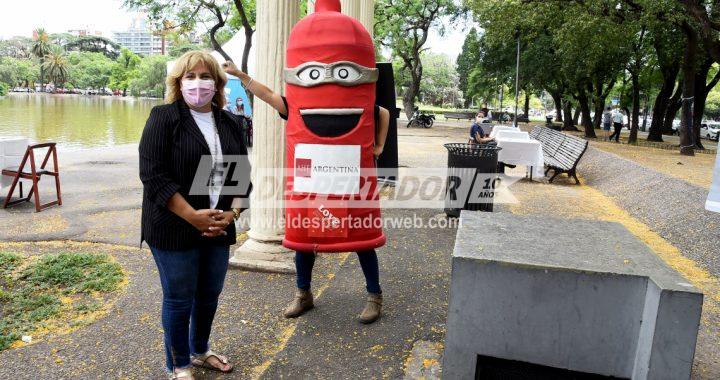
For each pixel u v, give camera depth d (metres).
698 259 5.97
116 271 5.16
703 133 38.47
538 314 2.65
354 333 3.94
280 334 3.93
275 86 5.18
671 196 8.30
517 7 19.11
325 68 3.73
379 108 4.10
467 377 2.79
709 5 19.72
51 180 10.66
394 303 4.54
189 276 3.03
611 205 9.52
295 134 3.93
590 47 18.77
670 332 2.38
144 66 104.25
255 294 4.69
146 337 3.84
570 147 12.80
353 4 7.91
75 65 130.12
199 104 2.90
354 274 5.28
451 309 2.75
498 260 2.65
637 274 2.53
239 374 3.37
